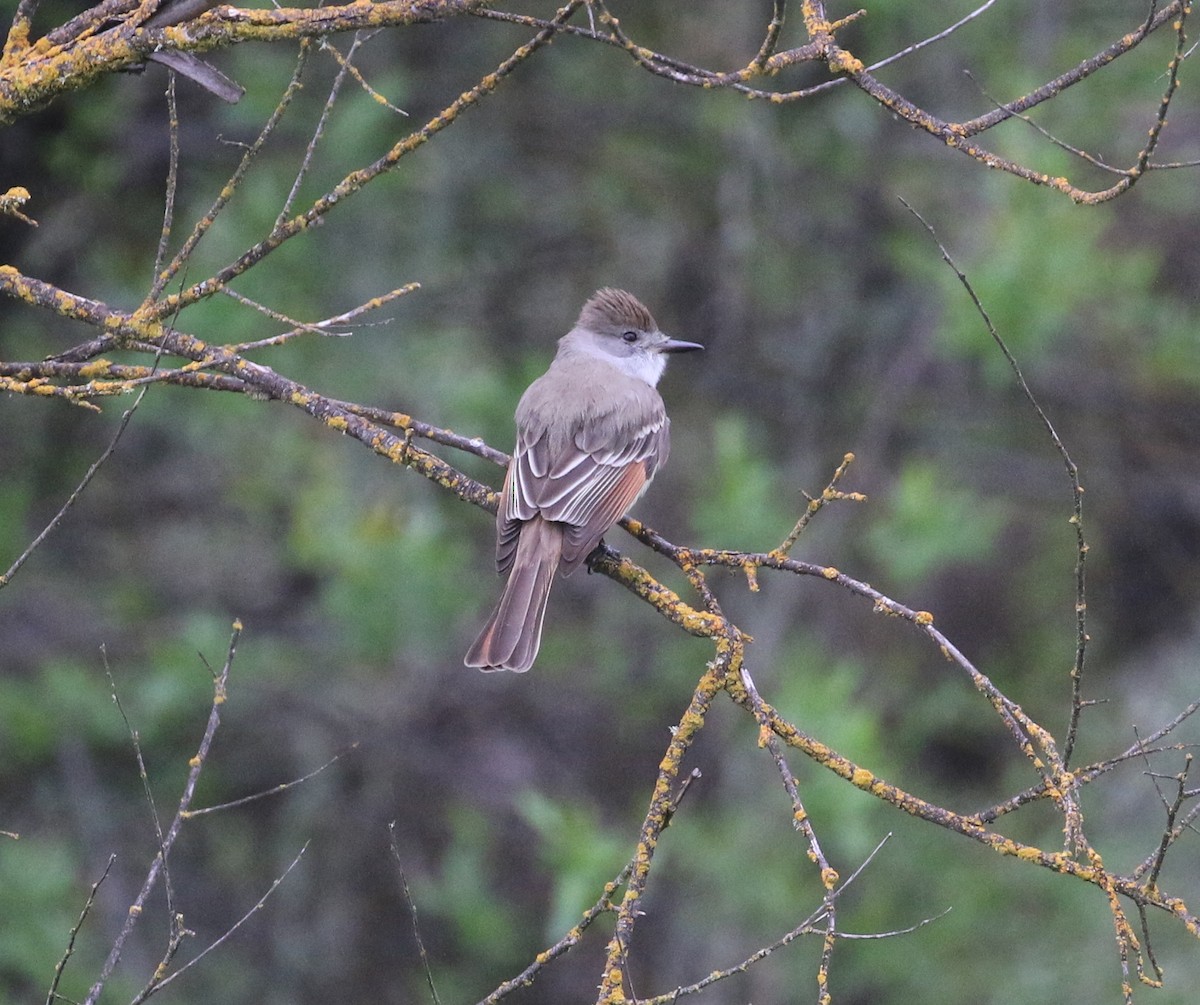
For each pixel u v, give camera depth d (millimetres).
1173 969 13055
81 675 12734
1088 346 15758
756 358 15203
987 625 16266
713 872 13219
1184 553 16469
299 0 9258
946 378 15586
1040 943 13656
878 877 13961
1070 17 14125
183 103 12953
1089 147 13781
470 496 6816
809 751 5422
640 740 14836
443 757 14305
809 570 5914
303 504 12766
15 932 11180
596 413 8180
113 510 14180
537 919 14078
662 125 14461
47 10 10766
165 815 13227
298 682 13609
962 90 14344
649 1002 4945
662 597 6070
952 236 14328
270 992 13273
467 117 14047
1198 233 16047
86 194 12492
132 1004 5422
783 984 13273
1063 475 16078
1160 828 14031
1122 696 15742
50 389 5824
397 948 13734
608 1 14102
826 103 14242
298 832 13688
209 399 12758
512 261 14594
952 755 16047
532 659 7258
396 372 13266
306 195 12594
